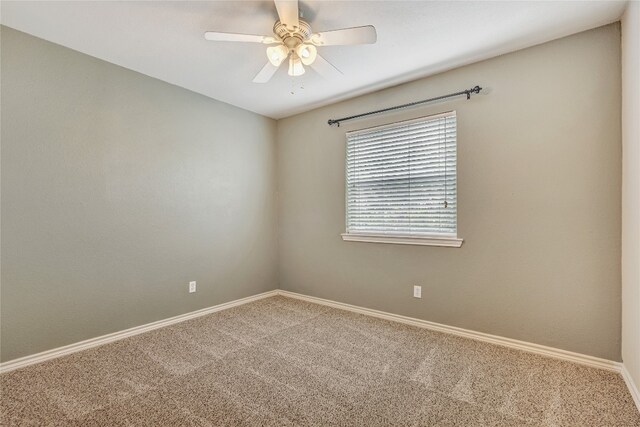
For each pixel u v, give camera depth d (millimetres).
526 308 2445
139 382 2016
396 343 2611
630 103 1878
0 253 2139
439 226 2875
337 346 2559
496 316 2582
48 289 2340
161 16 2037
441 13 2002
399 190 3117
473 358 2338
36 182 2283
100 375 2102
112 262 2678
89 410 1730
